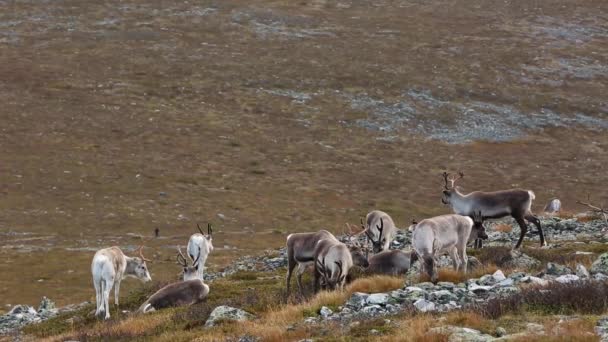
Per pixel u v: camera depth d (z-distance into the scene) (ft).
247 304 90.17
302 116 476.95
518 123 489.26
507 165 421.59
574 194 378.32
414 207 344.90
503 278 83.66
